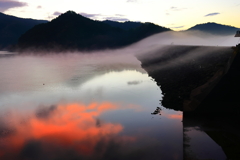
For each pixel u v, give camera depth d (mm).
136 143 8641
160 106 13023
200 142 7824
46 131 10305
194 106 10695
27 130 10469
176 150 7891
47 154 8234
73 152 8266
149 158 7527
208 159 6695
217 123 9336
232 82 9719
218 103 10086
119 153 7961
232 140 7715
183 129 9117
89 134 9750
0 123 11453
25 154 8219
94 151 8273
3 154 8281
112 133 9812
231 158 6625
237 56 9438
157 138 8953
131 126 10391
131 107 13352
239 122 9344
